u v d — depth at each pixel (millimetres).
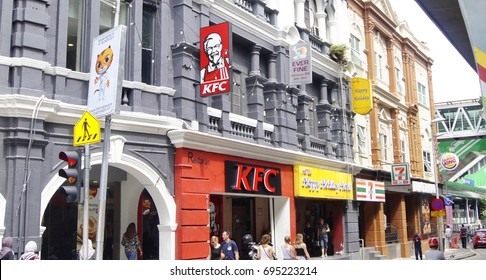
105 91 9469
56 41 11180
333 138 21953
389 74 30797
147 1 13602
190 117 13750
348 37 24609
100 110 9492
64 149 10922
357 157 24188
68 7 11797
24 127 10125
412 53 35125
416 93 34688
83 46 12023
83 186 8914
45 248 13164
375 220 24922
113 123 11805
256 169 15906
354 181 22234
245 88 16922
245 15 16516
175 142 13156
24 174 10039
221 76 13406
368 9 28031
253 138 16438
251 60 17109
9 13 10438
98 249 8703
